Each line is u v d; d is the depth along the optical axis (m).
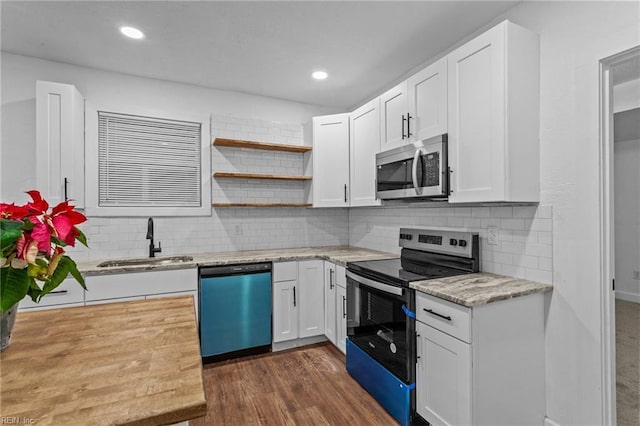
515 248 1.97
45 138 2.41
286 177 3.35
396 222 3.08
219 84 3.16
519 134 1.75
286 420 1.98
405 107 2.39
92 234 2.81
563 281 1.74
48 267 0.94
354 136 3.08
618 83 3.08
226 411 2.07
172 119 3.09
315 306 3.08
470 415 1.53
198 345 1.05
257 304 2.85
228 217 3.33
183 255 3.10
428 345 1.77
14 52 2.52
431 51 2.53
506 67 1.70
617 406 1.99
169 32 2.25
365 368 2.27
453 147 1.98
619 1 1.53
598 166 1.61
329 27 2.20
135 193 2.98
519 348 1.70
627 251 4.27
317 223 3.74
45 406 0.71
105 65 2.75
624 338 3.03
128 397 0.75
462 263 2.21
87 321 1.27
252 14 2.05
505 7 1.99
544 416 1.81
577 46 1.68
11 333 1.04
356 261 2.61
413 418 1.86
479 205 2.20
